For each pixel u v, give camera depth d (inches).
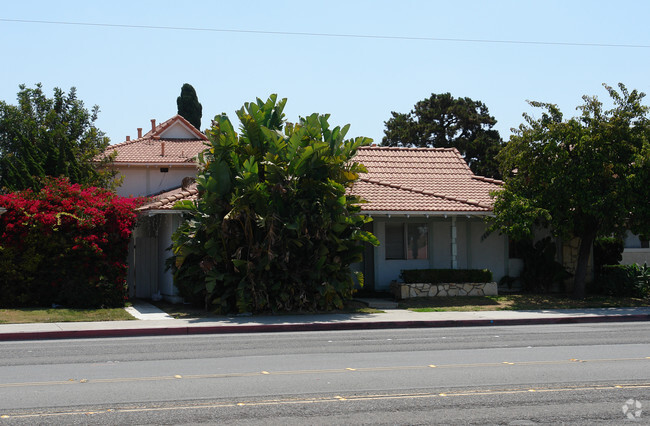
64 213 758.5
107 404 308.2
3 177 1239.5
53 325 643.5
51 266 773.3
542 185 872.9
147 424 273.4
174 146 1608.0
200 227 757.9
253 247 735.7
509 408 300.4
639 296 939.3
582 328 658.2
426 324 696.4
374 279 959.0
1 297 764.0
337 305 777.6
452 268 943.7
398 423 275.3
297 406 304.0
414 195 971.3
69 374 387.9
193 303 821.2
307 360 439.8
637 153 824.3
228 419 281.4
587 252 926.4
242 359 446.3
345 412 293.0
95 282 772.6
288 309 759.1
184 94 2305.6
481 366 410.9
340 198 751.7
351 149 789.2
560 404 308.2
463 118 2357.3
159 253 935.7
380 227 964.0
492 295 931.3
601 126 827.4
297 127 790.5
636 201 835.4
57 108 1535.4
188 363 428.8
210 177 747.4
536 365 414.0
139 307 824.9
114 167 1456.7
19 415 288.0
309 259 767.1
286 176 743.1
